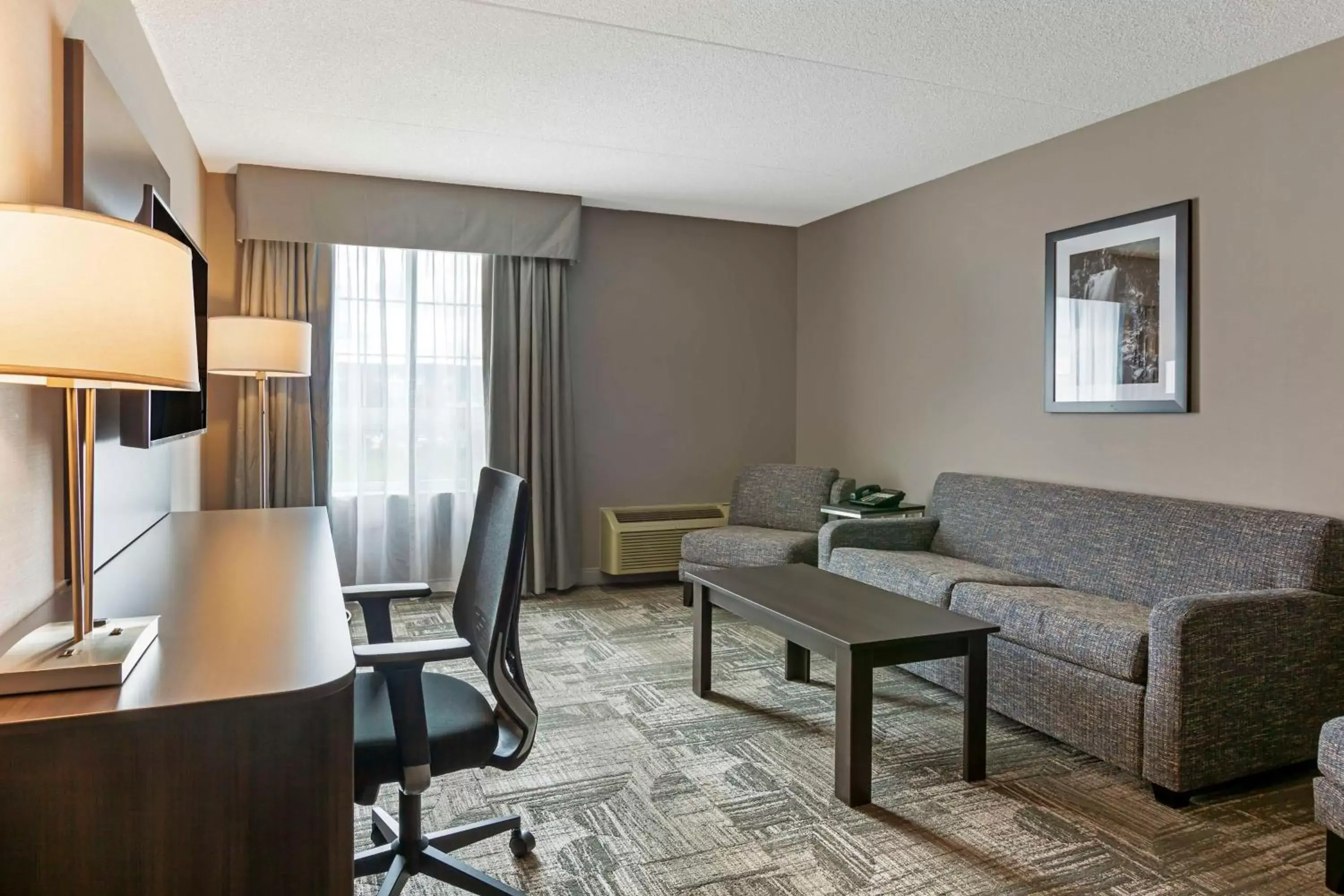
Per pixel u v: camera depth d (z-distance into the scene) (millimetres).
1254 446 2996
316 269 4469
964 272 4277
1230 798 2385
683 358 5410
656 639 3988
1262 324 2967
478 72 3062
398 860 1813
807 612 2693
